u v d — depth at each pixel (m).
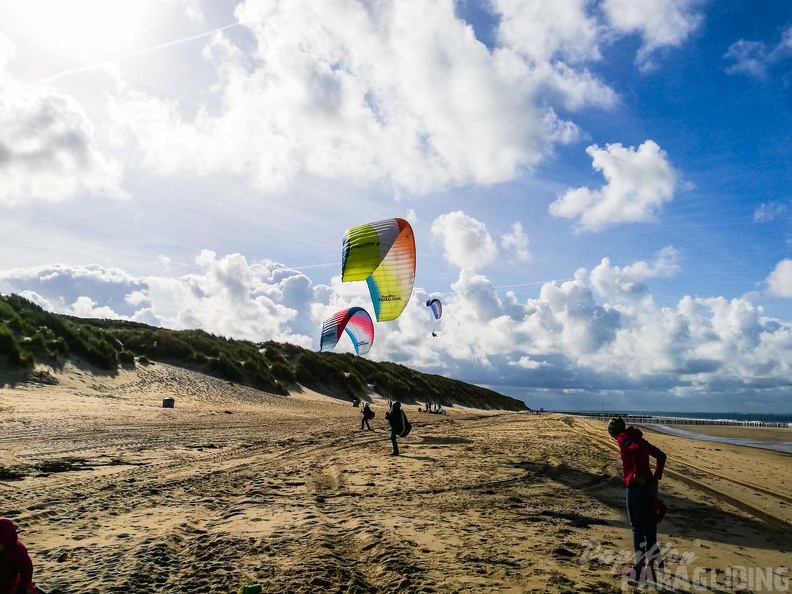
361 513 7.70
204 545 5.98
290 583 4.86
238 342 49.88
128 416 20.45
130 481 9.31
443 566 5.50
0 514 6.86
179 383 33.41
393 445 14.56
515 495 9.45
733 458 19.17
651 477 5.58
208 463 11.68
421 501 8.73
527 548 6.27
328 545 6.01
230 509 7.75
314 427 22.41
